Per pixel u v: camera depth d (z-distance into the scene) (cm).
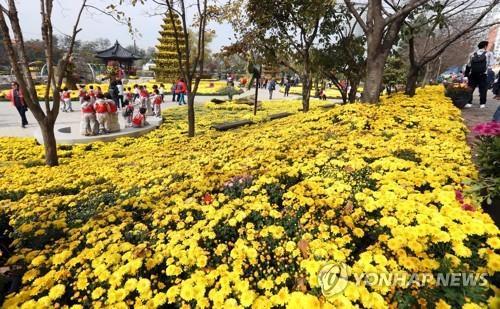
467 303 198
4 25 566
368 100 834
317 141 549
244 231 306
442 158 396
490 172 303
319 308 208
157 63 4228
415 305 207
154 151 809
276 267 266
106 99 1082
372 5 792
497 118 596
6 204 444
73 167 676
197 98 2775
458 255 235
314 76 1162
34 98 659
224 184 406
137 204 394
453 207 275
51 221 377
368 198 304
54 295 250
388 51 816
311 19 934
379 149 444
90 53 4559
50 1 610
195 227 315
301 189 346
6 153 855
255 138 699
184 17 851
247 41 1052
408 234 252
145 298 241
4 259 343
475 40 2327
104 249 306
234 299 228
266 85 3934
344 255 250
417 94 1078
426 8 961
